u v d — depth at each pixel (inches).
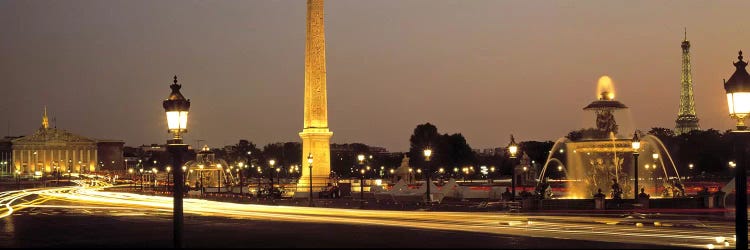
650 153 2795.3
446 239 960.3
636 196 2005.4
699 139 6412.4
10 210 2210.9
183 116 773.3
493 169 7559.1
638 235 1158.3
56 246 948.6
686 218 1658.5
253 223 1419.8
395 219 1625.2
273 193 3309.5
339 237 996.6
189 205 2541.8
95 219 1649.9
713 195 2070.6
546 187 2359.7
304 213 1942.7
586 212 1920.5
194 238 999.0
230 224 1382.9
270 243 878.4
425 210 2096.5
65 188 5625.0
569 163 2284.7
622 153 2209.6
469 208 2139.5
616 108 2233.0
